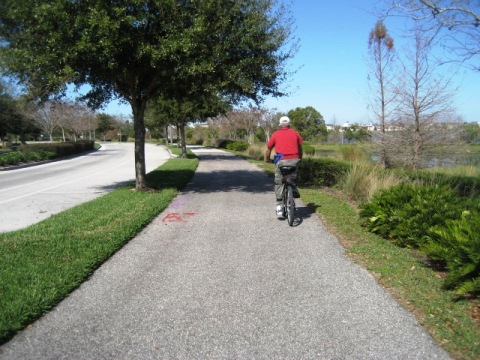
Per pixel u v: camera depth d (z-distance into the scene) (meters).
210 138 55.72
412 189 6.39
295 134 7.29
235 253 5.62
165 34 9.62
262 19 10.51
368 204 6.78
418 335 3.36
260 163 21.77
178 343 3.32
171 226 7.24
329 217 7.53
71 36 8.98
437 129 14.17
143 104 11.16
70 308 3.95
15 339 3.37
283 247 5.86
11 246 5.63
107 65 9.45
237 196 10.52
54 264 4.91
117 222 7.16
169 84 11.05
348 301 4.04
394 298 4.07
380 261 5.12
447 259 4.22
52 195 11.80
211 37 9.76
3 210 9.37
